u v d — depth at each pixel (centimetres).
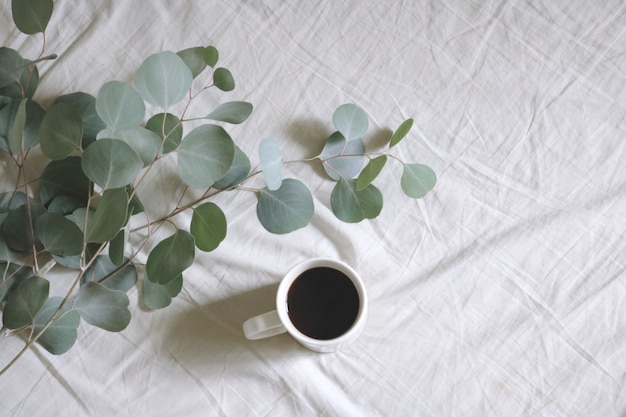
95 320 78
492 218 86
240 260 87
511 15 89
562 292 84
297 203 82
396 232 87
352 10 90
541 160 87
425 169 81
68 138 73
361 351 85
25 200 85
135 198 80
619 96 87
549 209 86
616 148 86
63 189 83
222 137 74
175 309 86
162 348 85
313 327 80
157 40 90
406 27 89
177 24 90
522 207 86
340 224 87
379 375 84
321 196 87
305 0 90
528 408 83
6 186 87
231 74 85
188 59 83
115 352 85
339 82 89
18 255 83
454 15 89
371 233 87
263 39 90
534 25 89
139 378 85
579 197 86
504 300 85
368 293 86
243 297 86
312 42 90
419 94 88
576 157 87
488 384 83
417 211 87
